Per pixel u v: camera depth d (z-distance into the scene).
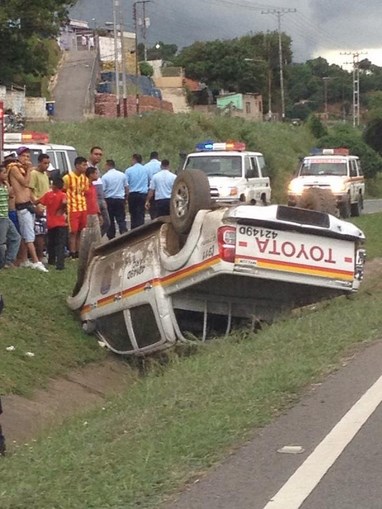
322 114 114.25
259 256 10.62
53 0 42.44
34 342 12.27
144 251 11.78
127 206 22.59
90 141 42.97
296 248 10.84
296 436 6.24
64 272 15.57
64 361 12.11
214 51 90.62
